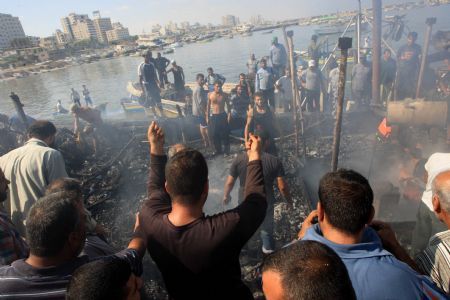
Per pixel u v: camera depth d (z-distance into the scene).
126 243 5.14
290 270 1.11
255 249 4.61
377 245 1.64
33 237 1.83
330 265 1.11
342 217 1.59
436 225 2.49
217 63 37.88
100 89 32.78
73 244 1.96
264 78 10.01
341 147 7.59
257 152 2.26
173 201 1.91
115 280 1.38
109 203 6.41
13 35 178.12
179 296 1.99
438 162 2.59
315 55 13.91
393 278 1.46
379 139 5.96
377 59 8.84
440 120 5.18
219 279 1.90
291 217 5.28
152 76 11.55
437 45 10.40
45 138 3.67
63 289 1.83
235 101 9.69
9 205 3.44
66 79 48.03
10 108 28.19
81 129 9.30
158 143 2.44
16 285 1.78
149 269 4.38
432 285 1.53
